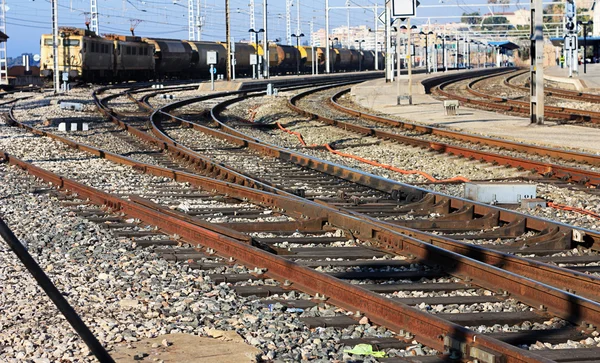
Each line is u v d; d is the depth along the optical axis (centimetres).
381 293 771
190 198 1378
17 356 586
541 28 2542
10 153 2028
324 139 2356
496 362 531
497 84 5653
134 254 944
